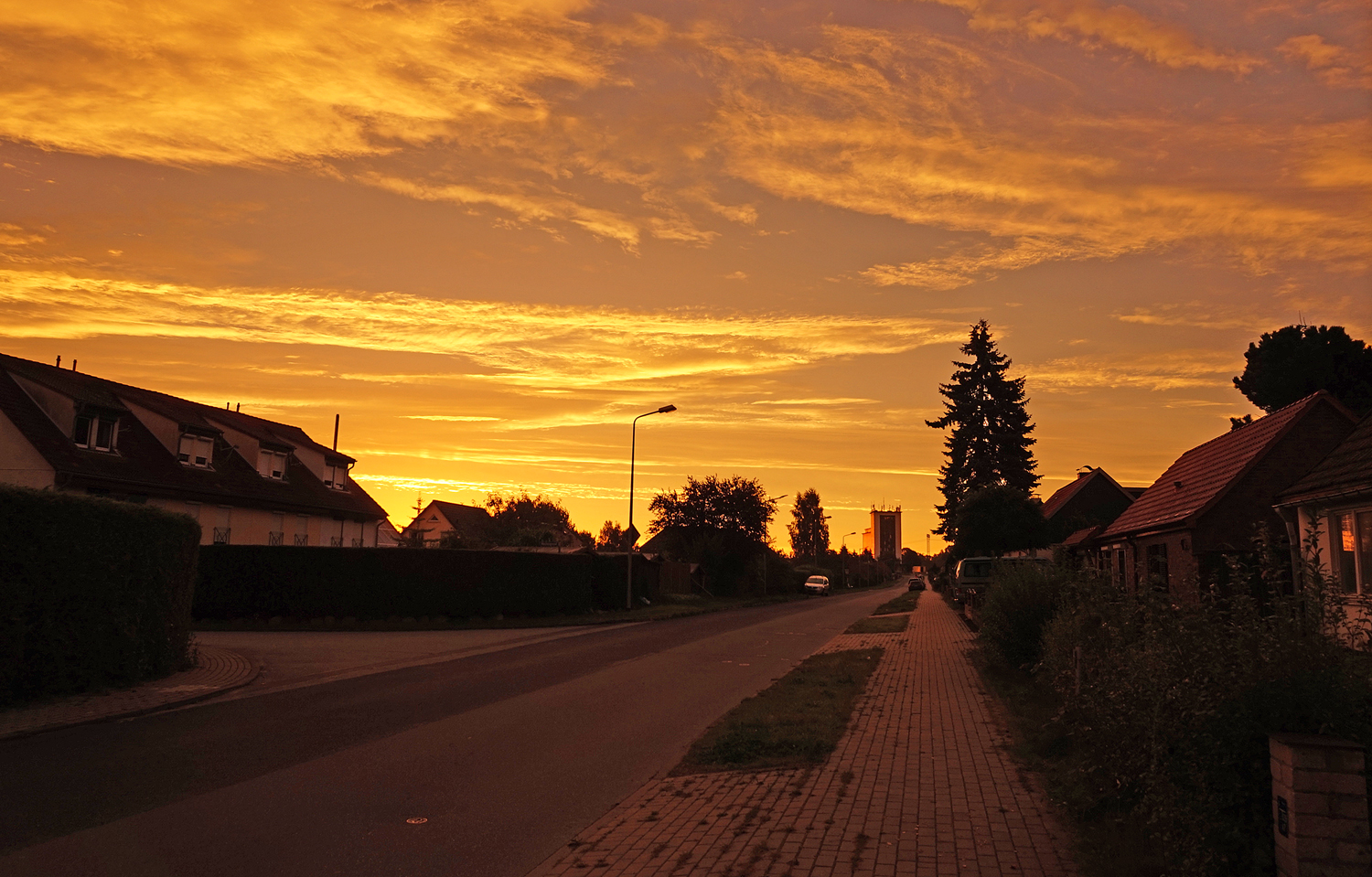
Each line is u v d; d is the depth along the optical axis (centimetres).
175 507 3120
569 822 691
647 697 1354
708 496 6128
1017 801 721
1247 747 454
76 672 1230
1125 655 633
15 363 2916
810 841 621
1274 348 4066
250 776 819
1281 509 1561
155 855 596
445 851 617
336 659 1834
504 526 8662
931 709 1184
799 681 1469
